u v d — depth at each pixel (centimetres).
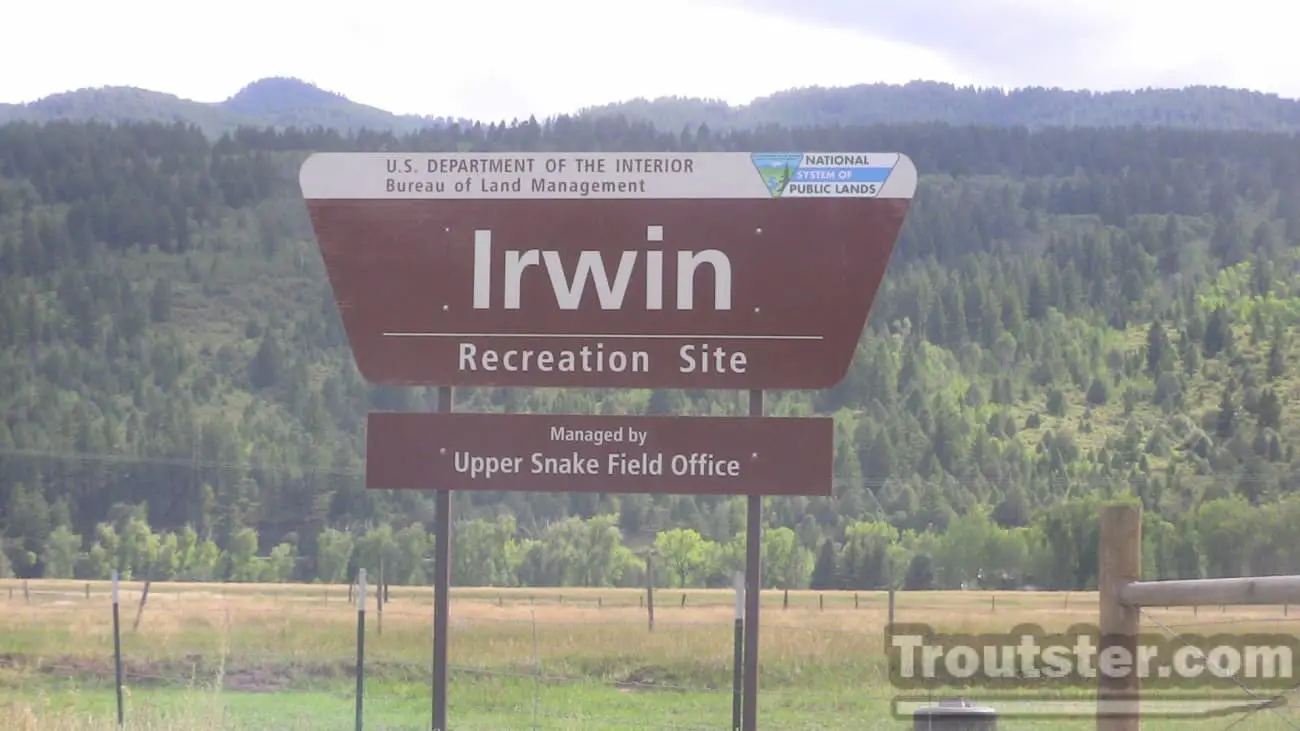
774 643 2880
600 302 1010
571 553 10569
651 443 988
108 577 11025
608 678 2553
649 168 1010
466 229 1023
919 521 12212
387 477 1006
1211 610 3356
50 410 15075
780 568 10600
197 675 2448
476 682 2431
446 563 1007
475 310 1020
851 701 2103
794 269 994
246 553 11506
